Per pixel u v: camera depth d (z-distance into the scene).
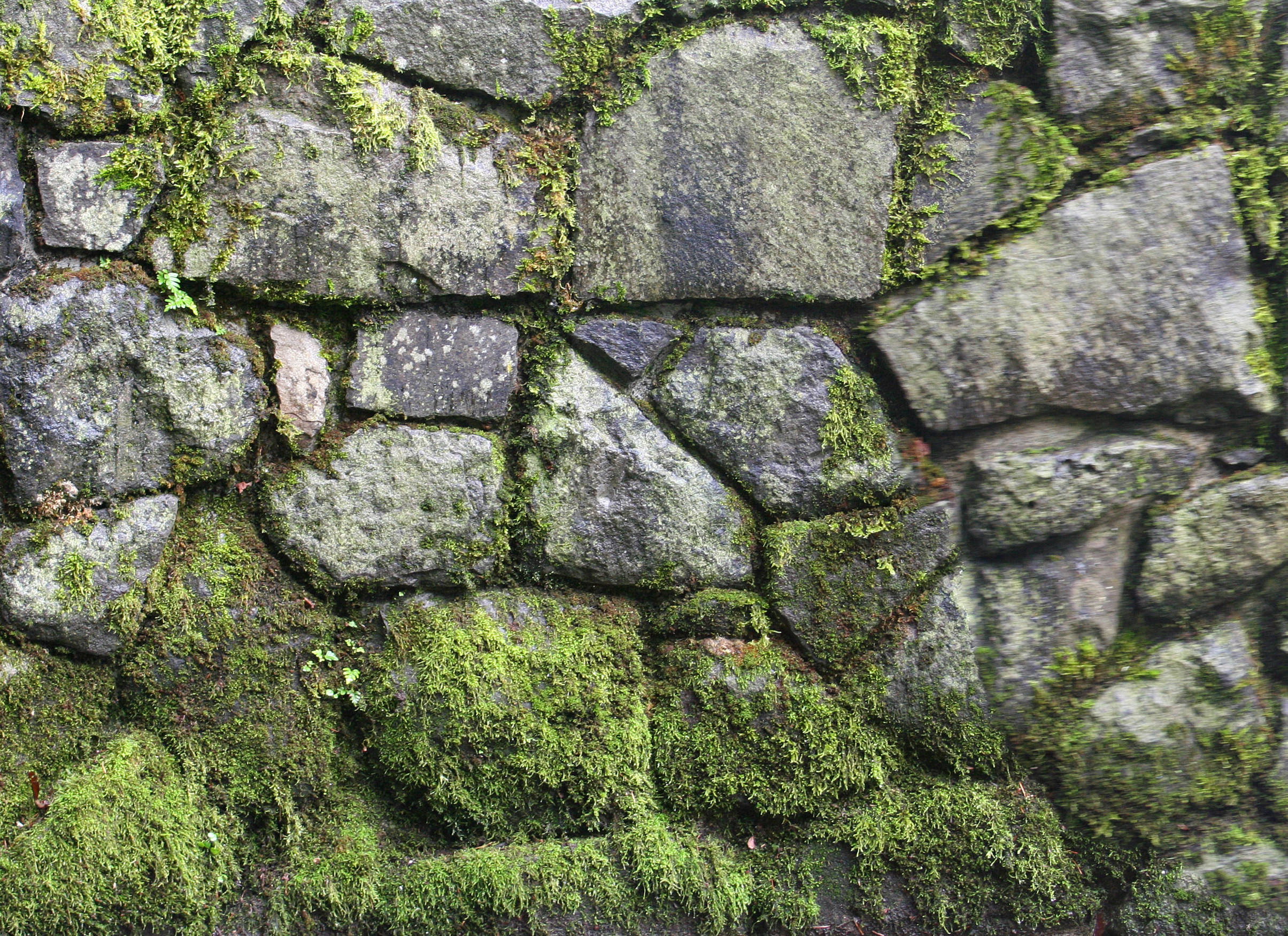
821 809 2.41
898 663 2.47
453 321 2.36
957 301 2.47
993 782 2.48
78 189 2.05
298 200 2.19
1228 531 2.48
